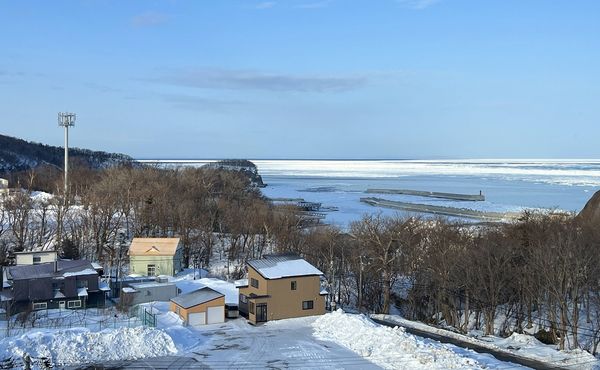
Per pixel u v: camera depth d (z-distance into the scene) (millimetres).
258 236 107875
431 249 73750
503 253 64062
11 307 60062
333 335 55875
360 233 86562
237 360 48000
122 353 48406
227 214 117000
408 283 84562
